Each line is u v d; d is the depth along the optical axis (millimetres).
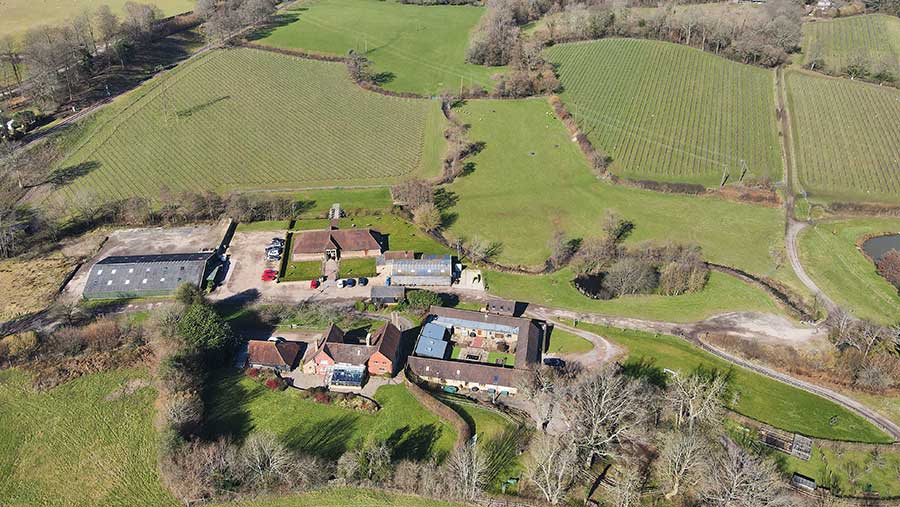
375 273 190000
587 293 185750
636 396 130750
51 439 132500
